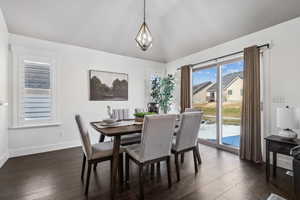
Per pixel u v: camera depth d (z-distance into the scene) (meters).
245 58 2.99
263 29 2.85
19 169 2.49
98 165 2.67
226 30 3.13
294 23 2.48
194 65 4.21
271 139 2.15
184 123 2.19
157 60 5.04
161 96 4.86
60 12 2.81
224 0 2.55
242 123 3.00
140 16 3.13
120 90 4.41
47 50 3.42
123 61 4.50
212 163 2.75
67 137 3.65
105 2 2.73
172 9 2.96
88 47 3.91
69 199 1.75
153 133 1.81
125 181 2.13
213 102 3.89
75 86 3.76
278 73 2.66
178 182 2.12
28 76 3.20
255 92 2.82
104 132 1.86
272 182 2.11
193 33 3.51
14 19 2.79
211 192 1.88
